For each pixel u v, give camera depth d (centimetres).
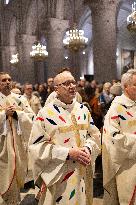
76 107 288
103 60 1340
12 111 408
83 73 3028
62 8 1972
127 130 313
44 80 2798
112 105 324
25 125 411
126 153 304
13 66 2684
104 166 325
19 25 2547
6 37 2939
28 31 2525
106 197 333
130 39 2777
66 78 273
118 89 528
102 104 624
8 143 408
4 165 411
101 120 609
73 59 2175
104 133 321
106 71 1341
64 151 261
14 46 2933
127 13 2372
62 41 1970
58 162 265
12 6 2750
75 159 260
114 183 330
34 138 273
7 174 409
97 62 1355
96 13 1339
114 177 327
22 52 2527
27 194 488
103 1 1318
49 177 268
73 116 280
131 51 2831
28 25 2514
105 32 1330
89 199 293
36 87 1507
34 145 271
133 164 312
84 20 2180
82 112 289
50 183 267
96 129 299
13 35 2920
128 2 2169
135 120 312
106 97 728
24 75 2536
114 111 317
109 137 310
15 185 411
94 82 1096
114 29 1341
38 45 1697
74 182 271
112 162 317
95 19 1346
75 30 1280
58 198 271
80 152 259
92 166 285
